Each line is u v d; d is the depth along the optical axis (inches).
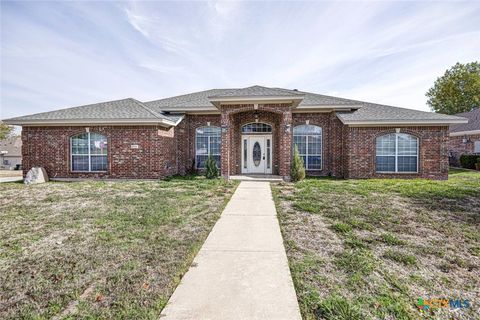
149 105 617.3
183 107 565.6
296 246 167.3
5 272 132.8
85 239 178.1
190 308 103.8
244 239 181.6
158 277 127.0
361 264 140.0
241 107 469.4
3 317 98.8
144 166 494.6
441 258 150.0
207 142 595.2
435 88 1555.1
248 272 134.0
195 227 203.6
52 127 510.0
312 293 113.4
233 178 485.7
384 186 380.8
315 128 566.3
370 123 491.2
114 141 499.5
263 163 571.8
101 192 352.2
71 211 250.1
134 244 168.6
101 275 129.6
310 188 370.0
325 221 219.3
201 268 138.9
